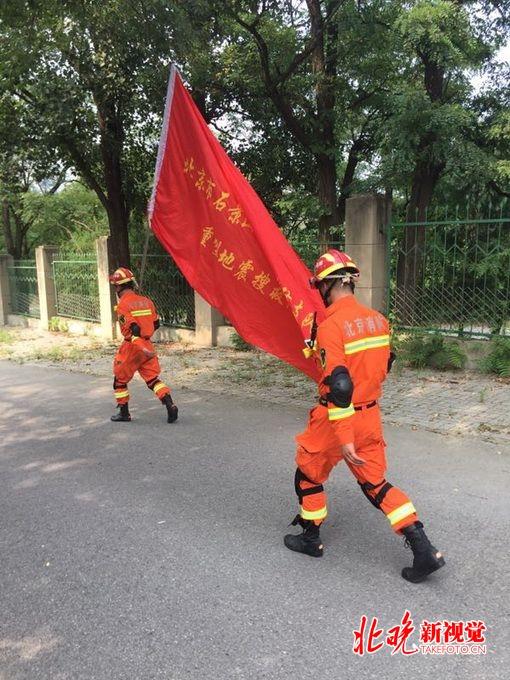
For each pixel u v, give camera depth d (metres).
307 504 3.59
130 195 14.71
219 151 5.38
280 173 15.20
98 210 24.08
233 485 4.83
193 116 5.52
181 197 5.68
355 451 3.32
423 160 10.58
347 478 4.83
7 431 6.73
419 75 12.34
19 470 5.42
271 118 13.86
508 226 8.22
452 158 10.02
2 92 11.91
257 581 3.39
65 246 18.86
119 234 13.79
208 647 2.84
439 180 11.85
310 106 12.57
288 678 2.62
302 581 3.37
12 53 9.90
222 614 3.09
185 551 3.77
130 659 2.78
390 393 7.27
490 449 5.31
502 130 11.40
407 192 12.73
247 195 5.23
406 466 4.97
